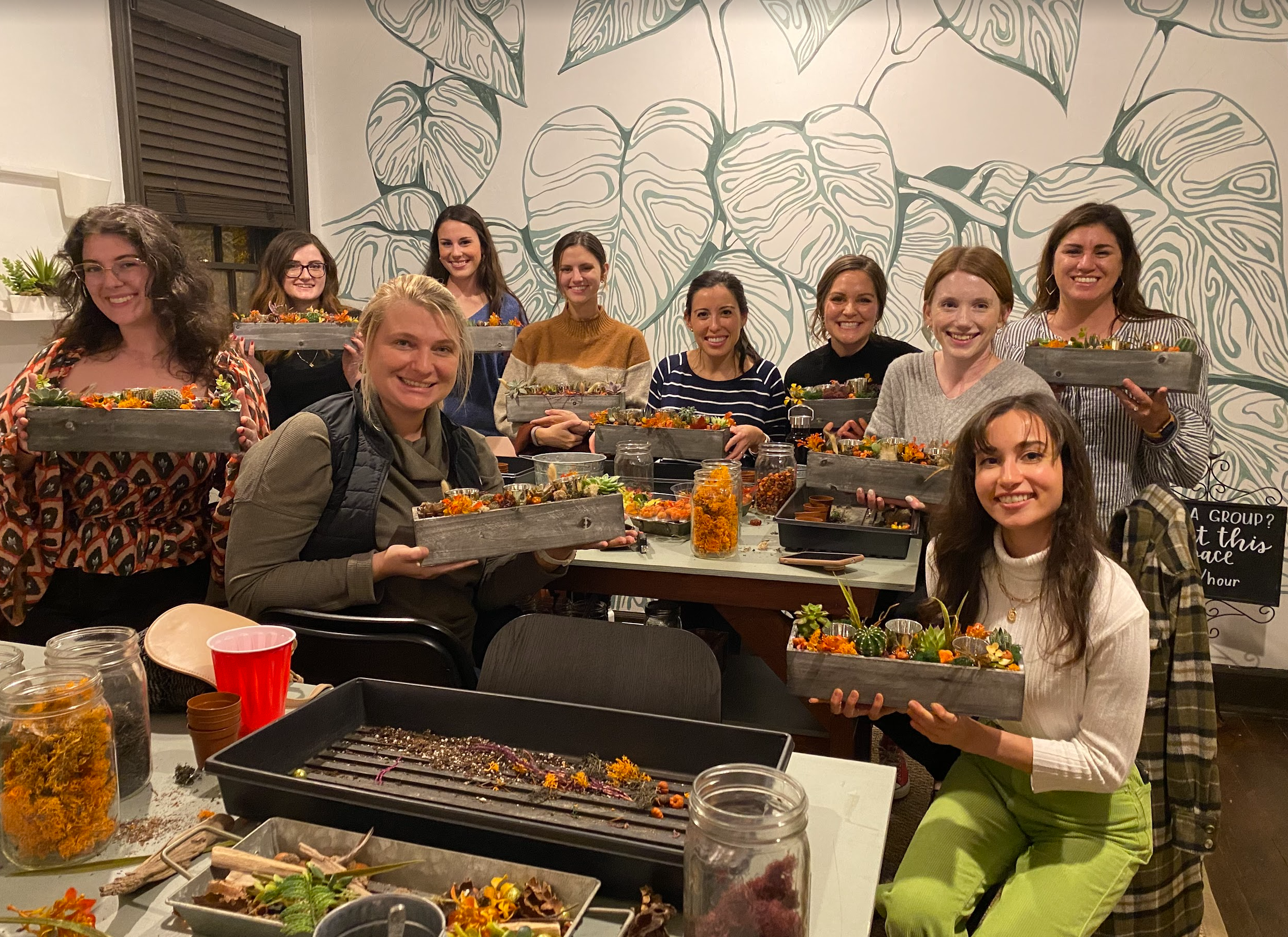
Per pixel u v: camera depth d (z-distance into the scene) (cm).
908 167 385
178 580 220
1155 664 174
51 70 313
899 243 391
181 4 364
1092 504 156
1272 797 300
